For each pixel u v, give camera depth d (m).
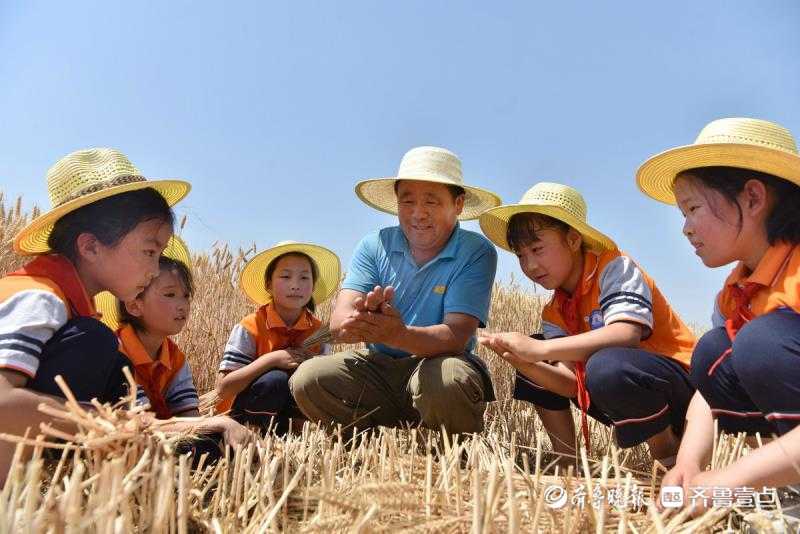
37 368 2.28
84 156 2.75
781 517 1.99
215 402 4.46
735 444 2.57
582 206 3.59
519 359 3.37
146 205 2.64
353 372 3.87
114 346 2.49
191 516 2.10
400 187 3.87
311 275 4.71
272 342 4.58
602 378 3.01
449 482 2.40
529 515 2.10
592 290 3.41
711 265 2.57
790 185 2.44
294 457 2.71
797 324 2.20
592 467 3.33
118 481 1.70
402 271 3.96
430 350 3.59
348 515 1.97
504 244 3.95
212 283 6.36
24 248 2.78
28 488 1.57
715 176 2.50
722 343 2.59
